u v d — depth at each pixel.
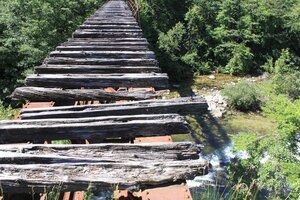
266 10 28.97
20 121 2.68
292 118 9.18
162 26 28.22
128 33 8.47
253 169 9.28
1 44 17.09
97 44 7.18
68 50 6.58
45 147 2.24
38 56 16.61
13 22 17.80
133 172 1.96
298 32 29.44
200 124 17.06
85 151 2.22
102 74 4.57
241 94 19.14
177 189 1.95
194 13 27.75
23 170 1.96
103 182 1.90
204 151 14.34
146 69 5.13
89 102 5.23
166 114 2.80
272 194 8.28
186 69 25.50
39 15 17.94
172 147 2.25
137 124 2.65
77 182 1.89
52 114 2.96
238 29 28.22
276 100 9.91
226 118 17.94
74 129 2.64
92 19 11.27
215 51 27.08
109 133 2.65
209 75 25.42
